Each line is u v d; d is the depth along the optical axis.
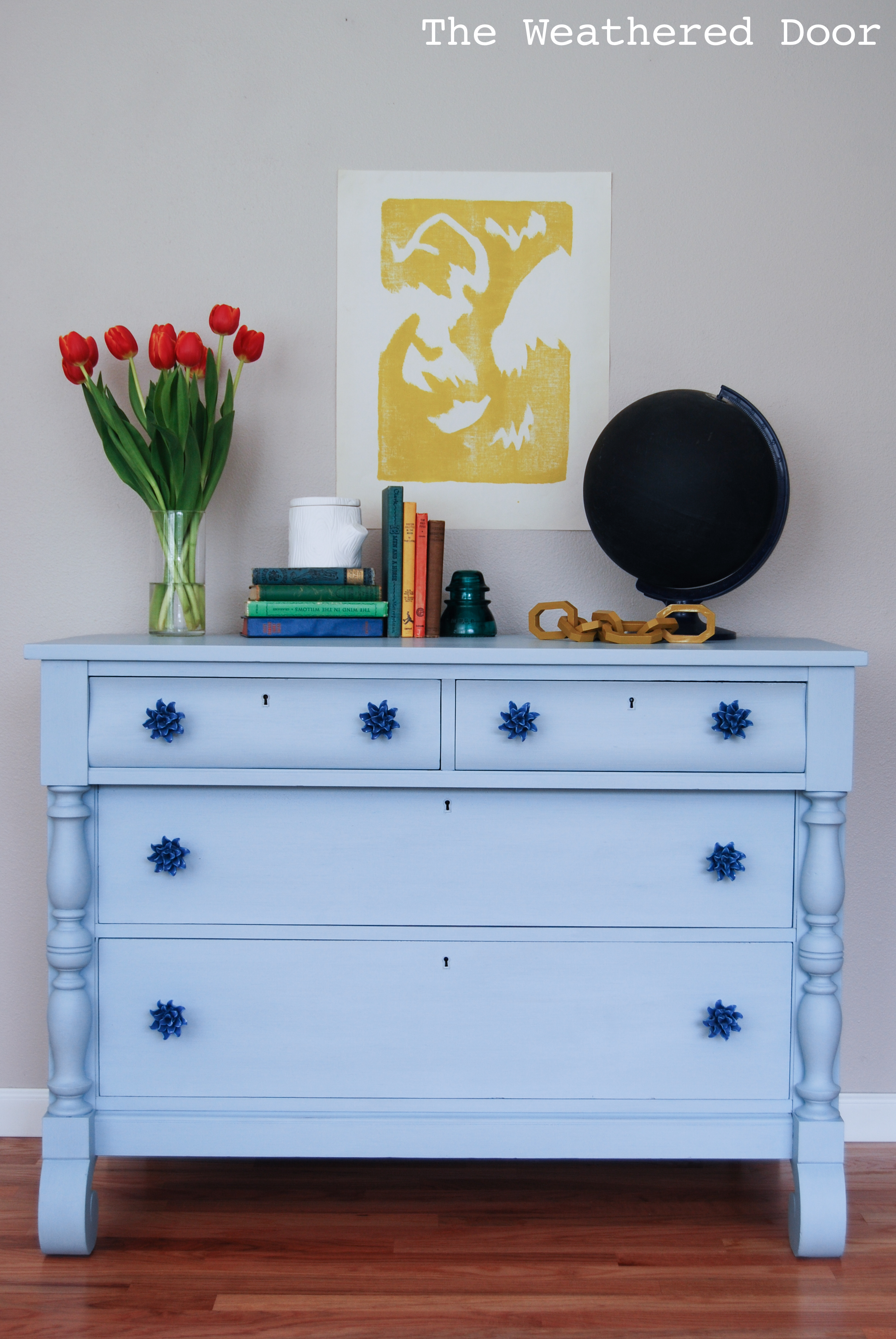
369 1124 1.47
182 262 1.86
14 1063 1.90
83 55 1.84
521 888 1.47
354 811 1.47
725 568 1.65
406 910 1.47
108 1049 1.48
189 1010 1.47
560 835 1.47
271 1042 1.48
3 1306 1.37
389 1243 1.54
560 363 1.87
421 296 1.87
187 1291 1.41
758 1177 1.75
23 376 1.87
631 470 1.61
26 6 1.83
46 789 1.82
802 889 1.47
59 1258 1.49
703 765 1.45
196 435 1.69
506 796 1.47
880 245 1.86
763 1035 1.48
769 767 1.45
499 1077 1.48
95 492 1.89
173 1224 1.59
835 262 1.86
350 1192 1.70
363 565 1.89
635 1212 1.63
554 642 1.62
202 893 1.47
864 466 1.89
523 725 1.42
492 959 1.47
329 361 1.87
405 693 1.45
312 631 1.68
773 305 1.87
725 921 1.48
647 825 1.47
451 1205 1.65
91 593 1.90
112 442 1.71
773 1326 1.35
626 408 1.70
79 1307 1.37
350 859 1.47
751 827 1.48
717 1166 1.79
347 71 1.84
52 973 1.47
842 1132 1.47
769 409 1.88
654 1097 1.48
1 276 1.86
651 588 1.74
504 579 1.90
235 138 1.85
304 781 1.45
